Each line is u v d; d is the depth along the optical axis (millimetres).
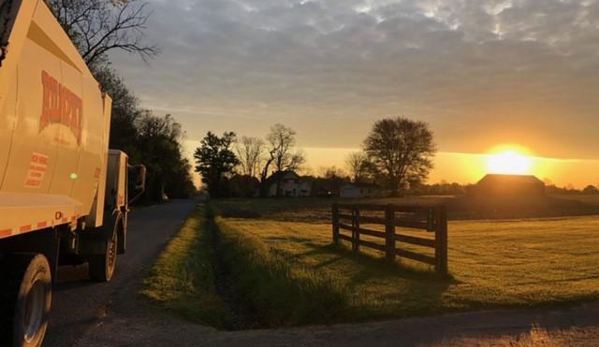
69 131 7059
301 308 7691
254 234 21891
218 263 14859
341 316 7488
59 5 26844
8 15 4891
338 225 16812
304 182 143125
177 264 12828
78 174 7875
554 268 11695
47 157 6172
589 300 8141
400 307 7746
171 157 77688
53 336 6809
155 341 6625
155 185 78250
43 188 6238
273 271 10312
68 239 8141
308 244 17172
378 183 111062
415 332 6738
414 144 103375
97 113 8992
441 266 10445
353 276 10703
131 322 7555
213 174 124625
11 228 4918
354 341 6465
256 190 136500
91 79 8672
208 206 64625
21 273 5238
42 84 5867
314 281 8625
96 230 10539
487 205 66250
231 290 10688
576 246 16719
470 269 11641
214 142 124062
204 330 7180
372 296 8500
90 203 9125
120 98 48875
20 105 5199
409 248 16656
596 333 6625
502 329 6809
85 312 8141
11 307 5094
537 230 24875
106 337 6793
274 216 45281
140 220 34156
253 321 8109
